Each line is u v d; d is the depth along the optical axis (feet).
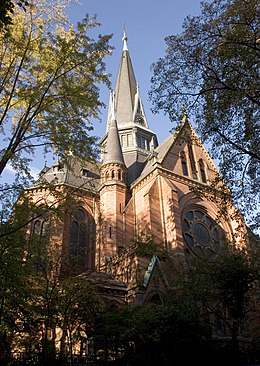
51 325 67.41
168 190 121.90
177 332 61.98
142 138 188.14
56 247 85.05
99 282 84.74
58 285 74.74
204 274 77.46
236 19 58.18
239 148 60.54
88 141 66.80
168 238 113.19
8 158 57.21
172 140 150.10
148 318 62.39
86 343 69.82
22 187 61.62
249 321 85.05
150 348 61.77
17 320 67.56
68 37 68.90
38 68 66.28
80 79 68.85
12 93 63.10
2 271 55.57
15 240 57.77
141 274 92.48
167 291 85.35
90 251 132.05
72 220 133.69
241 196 63.67
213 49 60.95
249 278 73.87
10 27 62.64
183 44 64.44
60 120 65.67
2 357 55.16
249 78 57.41
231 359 65.21
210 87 62.80
